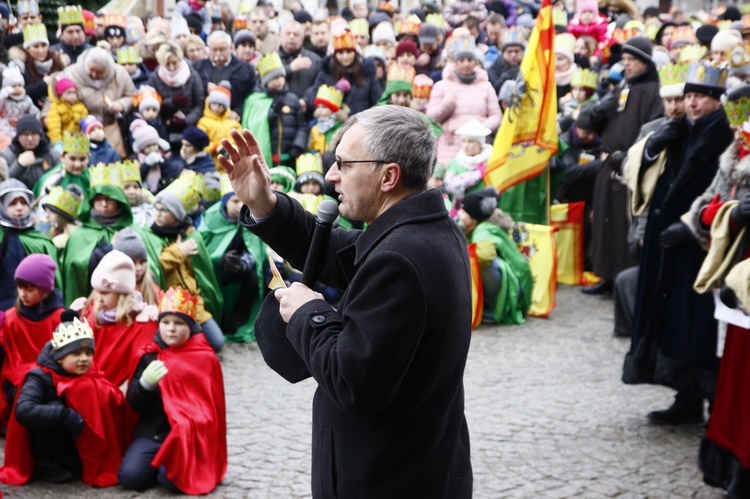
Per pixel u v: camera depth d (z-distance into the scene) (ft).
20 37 33.78
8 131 28.32
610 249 27.73
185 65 31.81
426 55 39.29
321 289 26.73
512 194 29.01
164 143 29.35
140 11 49.06
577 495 15.19
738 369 14.37
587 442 17.34
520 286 25.68
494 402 19.44
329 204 8.91
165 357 16.03
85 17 38.24
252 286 24.06
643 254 17.51
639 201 17.58
